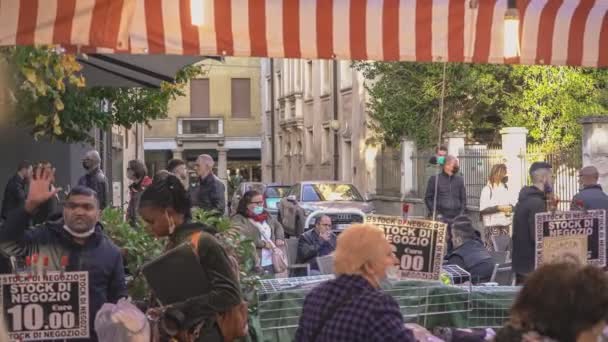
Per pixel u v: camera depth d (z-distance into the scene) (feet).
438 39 21.59
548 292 11.10
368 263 14.48
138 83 38.09
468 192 77.05
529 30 22.33
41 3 18.44
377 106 90.27
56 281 18.34
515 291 23.27
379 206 103.86
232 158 217.56
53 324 18.33
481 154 75.10
